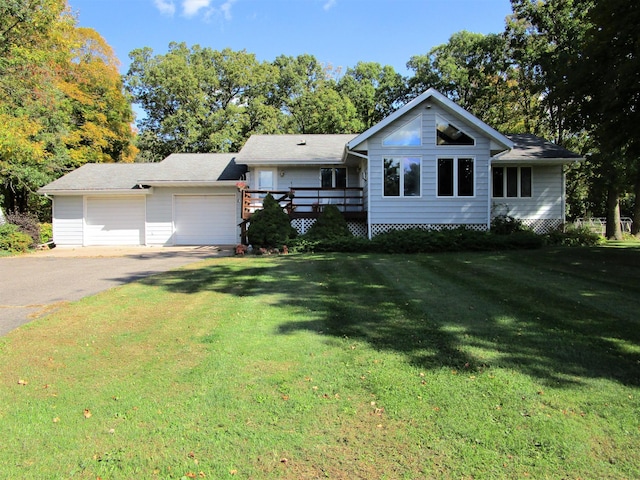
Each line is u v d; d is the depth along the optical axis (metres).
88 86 25.27
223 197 18.16
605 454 2.77
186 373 4.04
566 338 4.77
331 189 16.30
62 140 21.05
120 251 15.62
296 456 2.79
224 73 35.59
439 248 12.94
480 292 6.96
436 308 6.04
